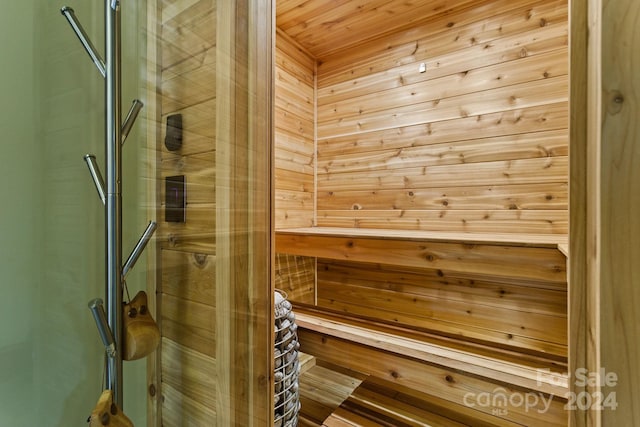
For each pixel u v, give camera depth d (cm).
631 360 41
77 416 70
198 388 77
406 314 197
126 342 68
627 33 42
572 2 55
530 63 157
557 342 152
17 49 63
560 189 150
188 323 79
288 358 120
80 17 70
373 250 150
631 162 42
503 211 164
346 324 159
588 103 52
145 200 80
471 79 174
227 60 72
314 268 230
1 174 61
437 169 185
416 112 192
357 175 215
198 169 76
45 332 66
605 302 43
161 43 78
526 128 158
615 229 43
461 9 176
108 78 69
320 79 230
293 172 213
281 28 195
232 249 73
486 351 125
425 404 140
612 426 43
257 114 77
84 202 72
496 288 168
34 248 65
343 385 192
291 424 119
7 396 62
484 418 128
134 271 77
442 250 132
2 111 61
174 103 78
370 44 210
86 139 72
